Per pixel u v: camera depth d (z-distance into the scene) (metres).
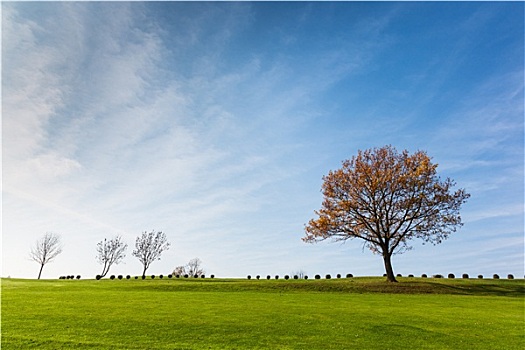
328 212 52.97
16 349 14.35
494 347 16.34
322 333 17.84
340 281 53.91
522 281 59.94
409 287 44.84
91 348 14.62
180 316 21.16
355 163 54.00
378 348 15.71
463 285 50.88
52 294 32.03
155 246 97.00
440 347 16.12
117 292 34.88
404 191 51.81
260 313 22.70
